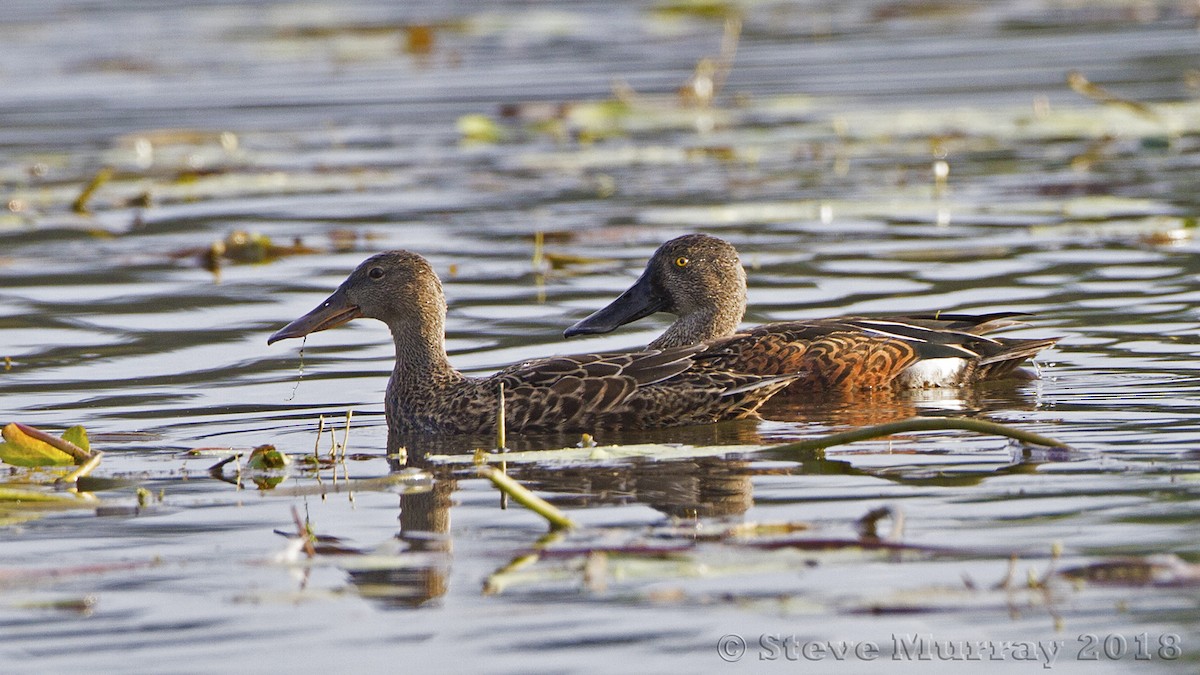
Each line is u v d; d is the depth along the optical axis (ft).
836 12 143.84
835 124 93.25
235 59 123.75
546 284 60.29
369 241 68.69
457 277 61.72
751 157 87.97
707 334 50.29
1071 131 90.68
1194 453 36.78
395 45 129.08
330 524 33.71
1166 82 102.99
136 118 101.30
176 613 28.63
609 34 133.69
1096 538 30.83
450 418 43.27
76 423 43.11
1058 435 39.27
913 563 29.84
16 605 29.14
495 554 31.09
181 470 38.45
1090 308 53.98
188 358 50.62
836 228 68.95
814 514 33.12
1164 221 67.41
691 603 28.45
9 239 70.90
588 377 42.75
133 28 138.21
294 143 93.86
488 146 93.04
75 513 34.91
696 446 39.75
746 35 131.85
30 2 152.87
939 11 142.92
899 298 56.29
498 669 25.98
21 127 98.99
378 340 53.52
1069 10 140.46
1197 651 26.13
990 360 45.85
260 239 65.98
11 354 51.11
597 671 25.85
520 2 153.69
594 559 29.55
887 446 38.86
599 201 76.59
